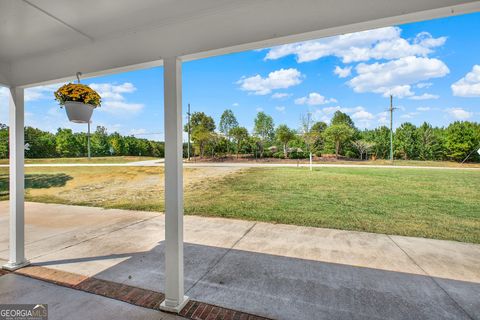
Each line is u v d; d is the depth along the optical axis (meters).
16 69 2.56
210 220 5.04
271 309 2.00
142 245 3.57
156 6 1.60
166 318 1.86
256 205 6.09
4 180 8.66
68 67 2.28
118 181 8.84
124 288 2.32
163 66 1.92
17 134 2.66
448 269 2.78
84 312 1.92
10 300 2.09
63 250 3.36
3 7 1.56
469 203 5.81
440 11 1.26
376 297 2.20
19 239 2.76
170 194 1.95
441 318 1.91
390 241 3.77
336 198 6.45
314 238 3.91
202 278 2.55
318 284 2.43
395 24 1.40
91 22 1.81
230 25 1.67
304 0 1.48
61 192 7.92
